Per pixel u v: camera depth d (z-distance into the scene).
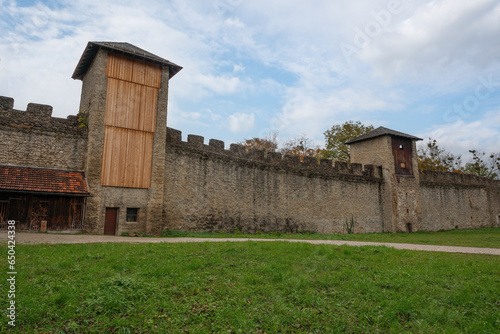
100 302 6.27
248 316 6.11
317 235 24.59
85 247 11.31
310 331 5.72
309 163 29.34
